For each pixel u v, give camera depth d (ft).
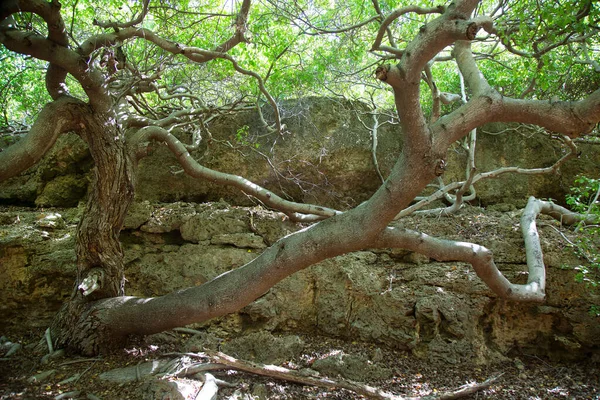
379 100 31.86
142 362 16.10
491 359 18.39
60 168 25.04
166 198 25.44
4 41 14.19
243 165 25.34
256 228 21.59
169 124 22.66
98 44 16.10
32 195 25.31
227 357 15.93
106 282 17.33
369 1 23.30
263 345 17.78
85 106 16.35
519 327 19.36
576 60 20.89
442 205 25.54
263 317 19.94
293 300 20.39
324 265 20.62
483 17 11.66
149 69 18.06
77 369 15.60
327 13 23.76
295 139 25.26
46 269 20.13
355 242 14.53
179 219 21.76
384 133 26.09
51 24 14.12
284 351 17.66
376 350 18.31
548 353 19.07
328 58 24.98
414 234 15.15
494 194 25.50
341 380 15.83
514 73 20.08
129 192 17.48
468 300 19.02
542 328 19.24
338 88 28.19
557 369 18.22
